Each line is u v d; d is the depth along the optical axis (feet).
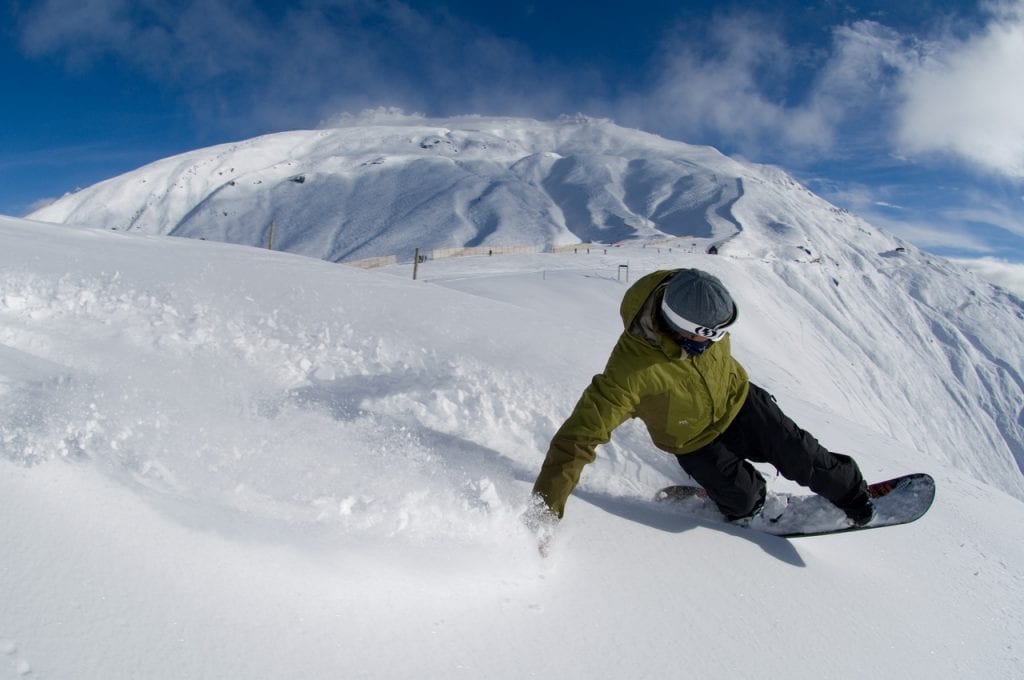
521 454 9.57
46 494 5.11
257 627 4.60
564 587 6.25
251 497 5.98
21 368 7.50
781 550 8.30
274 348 11.34
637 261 131.03
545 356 14.05
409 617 5.15
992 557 10.22
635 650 5.79
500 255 136.26
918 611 8.03
